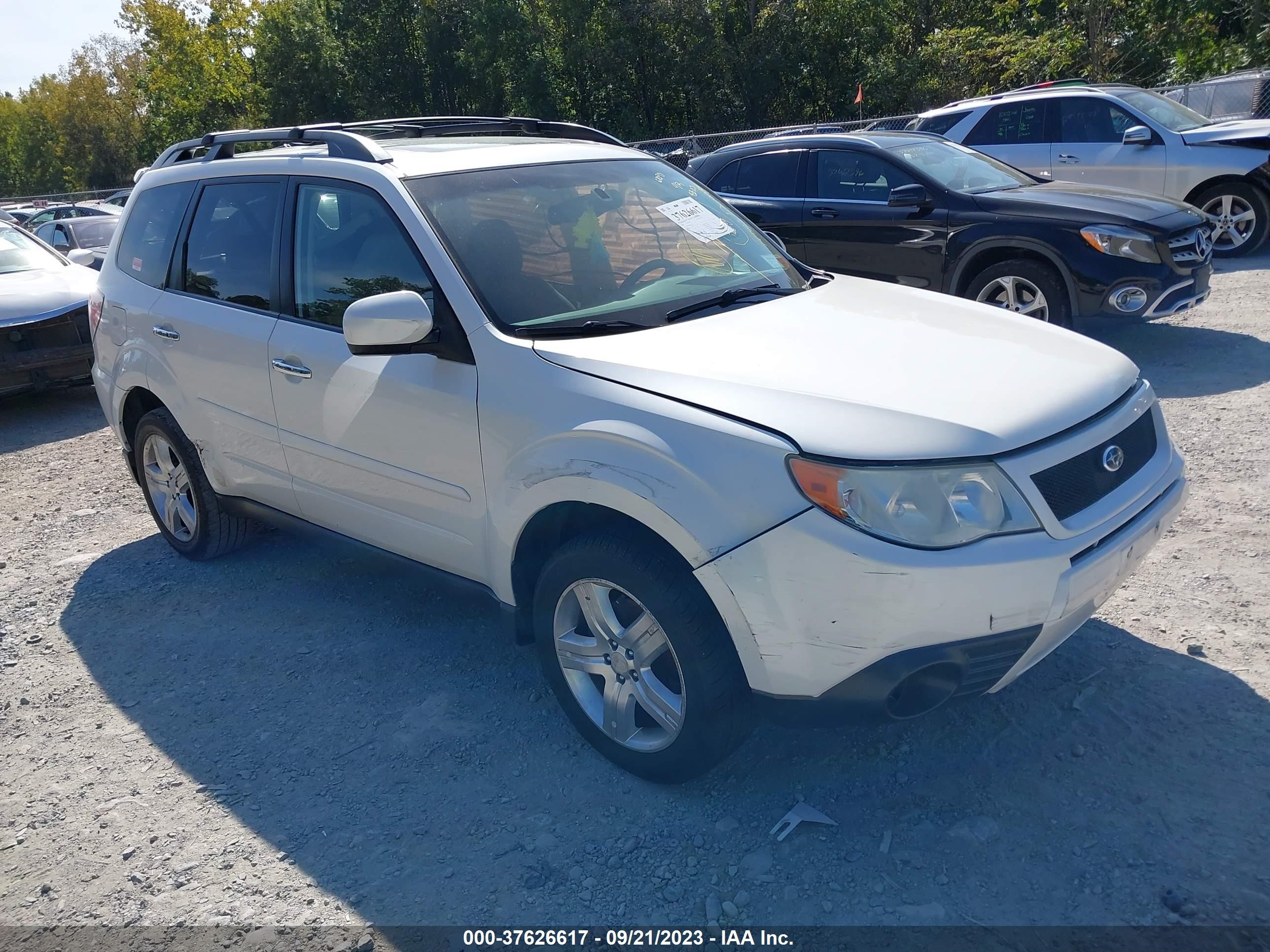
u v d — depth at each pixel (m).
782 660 2.67
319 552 5.21
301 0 39.25
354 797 3.19
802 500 2.58
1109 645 3.68
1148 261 7.07
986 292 7.76
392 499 3.70
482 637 4.18
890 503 2.54
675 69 34.25
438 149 3.97
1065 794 2.93
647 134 34.94
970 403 2.75
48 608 4.79
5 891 2.91
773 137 9.38
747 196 9.04
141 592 4.88
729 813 2.98
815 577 2.57
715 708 2.83
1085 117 11.70
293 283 4.03
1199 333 8.20
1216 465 5.30
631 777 3.18
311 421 3.91
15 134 85.00
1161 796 2.89
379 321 3.20
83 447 7.77
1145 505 2.96
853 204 8.36
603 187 4.01
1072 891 2.58
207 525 4.93
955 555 2.52
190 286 4.58
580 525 3.25
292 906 2.75
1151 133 11.22
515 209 3.70
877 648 2.56
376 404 3.60
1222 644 3.62
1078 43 23.75
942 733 3.26
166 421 4.83
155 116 58.47
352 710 3.70
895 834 2.83
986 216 7.61
